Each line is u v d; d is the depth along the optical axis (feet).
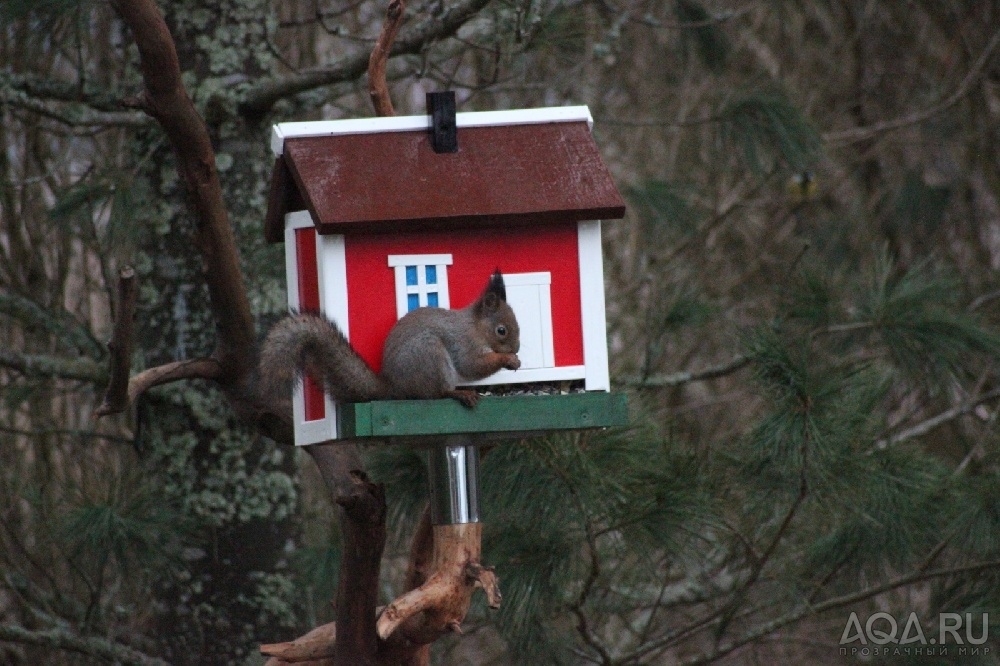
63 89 34.58
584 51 44.80
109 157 41.98
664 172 59.62
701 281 53.21
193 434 35.47
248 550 35.29
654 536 28.12
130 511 31.09
